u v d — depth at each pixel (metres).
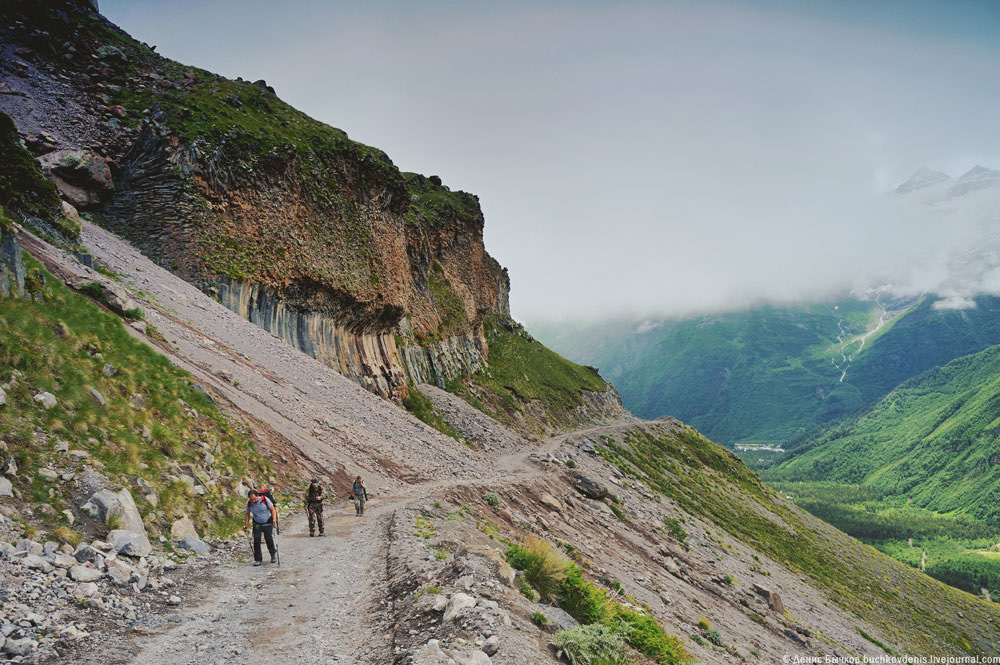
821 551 109.94
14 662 6.03
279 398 30.72
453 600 8.77
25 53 52.69
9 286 15.47
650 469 110.94
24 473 10.35
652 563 41.25
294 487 21.56
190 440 16.97
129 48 62.31
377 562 13.51
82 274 26.42
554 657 8.34
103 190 45.00
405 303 76.56
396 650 7.69
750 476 158.12
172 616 8.47
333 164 64.56
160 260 42.91
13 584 7.50
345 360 61.00
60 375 13.69
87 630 7.25
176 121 49.28
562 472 57.06
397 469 32.88
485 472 45.00
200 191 46.41
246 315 46.22
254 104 62.88
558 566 11.96
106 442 12.99
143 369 18.42
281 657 7.54
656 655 10.66
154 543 11.58
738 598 43.59
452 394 92.31
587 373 181.75
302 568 12.70
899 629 77.94
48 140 45.66
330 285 57.31
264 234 50.97
